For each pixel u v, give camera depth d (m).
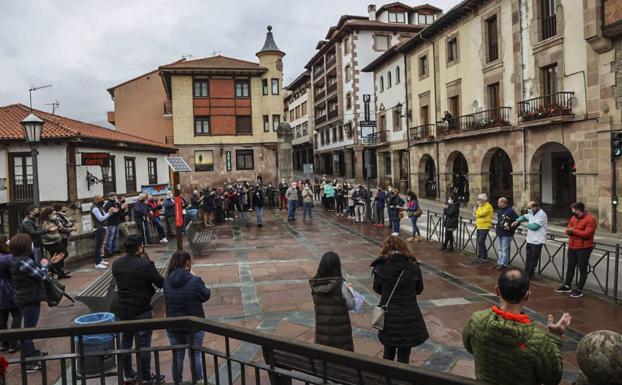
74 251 12.09
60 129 18.81
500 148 23.08
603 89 16.73
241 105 37.53
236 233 17.94
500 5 22.55
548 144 19.94
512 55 21.80
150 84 40.38
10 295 6.09
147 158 26.00
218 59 39.06
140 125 40.34
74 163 18.98
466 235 15.85
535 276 9.95
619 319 7.12
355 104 43.09
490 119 23.28
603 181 16.83
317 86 55.50
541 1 20.02
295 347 2.78
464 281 9.62
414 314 4.67
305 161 68.50
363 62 43.06
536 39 20.17
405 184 35.00
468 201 27.16
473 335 2.88
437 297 8.46
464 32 25.70
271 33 38.44
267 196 29.41
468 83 25.55
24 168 19.17
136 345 3.55
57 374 5.55
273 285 9.61
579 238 8.38
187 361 5.76
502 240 10.65
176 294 4.88
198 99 36.97
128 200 22.86
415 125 32.06
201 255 13.20
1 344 6.14
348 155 46.47
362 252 13.27
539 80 20.16
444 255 12.55
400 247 4.73
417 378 2.27
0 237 6.25
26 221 9.49
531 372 2.65
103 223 11.88
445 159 27.78
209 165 37.16
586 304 7.92
